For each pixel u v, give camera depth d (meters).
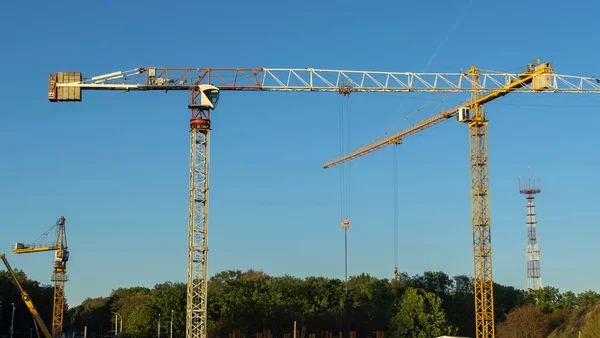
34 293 180.50
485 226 127.94
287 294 173.00
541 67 117.25
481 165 129.62
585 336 100.69
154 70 105.81
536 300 178.25
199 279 109.25
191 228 107.19
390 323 160.12
